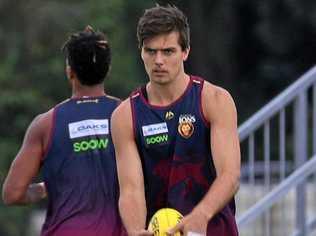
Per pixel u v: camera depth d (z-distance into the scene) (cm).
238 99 7625
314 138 2492
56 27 6688
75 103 1872
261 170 3616
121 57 6856
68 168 1850
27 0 6725
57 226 1842
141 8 7381
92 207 1839
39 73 6706
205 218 1547
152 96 1633
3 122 6531
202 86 1625
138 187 1622
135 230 1588
